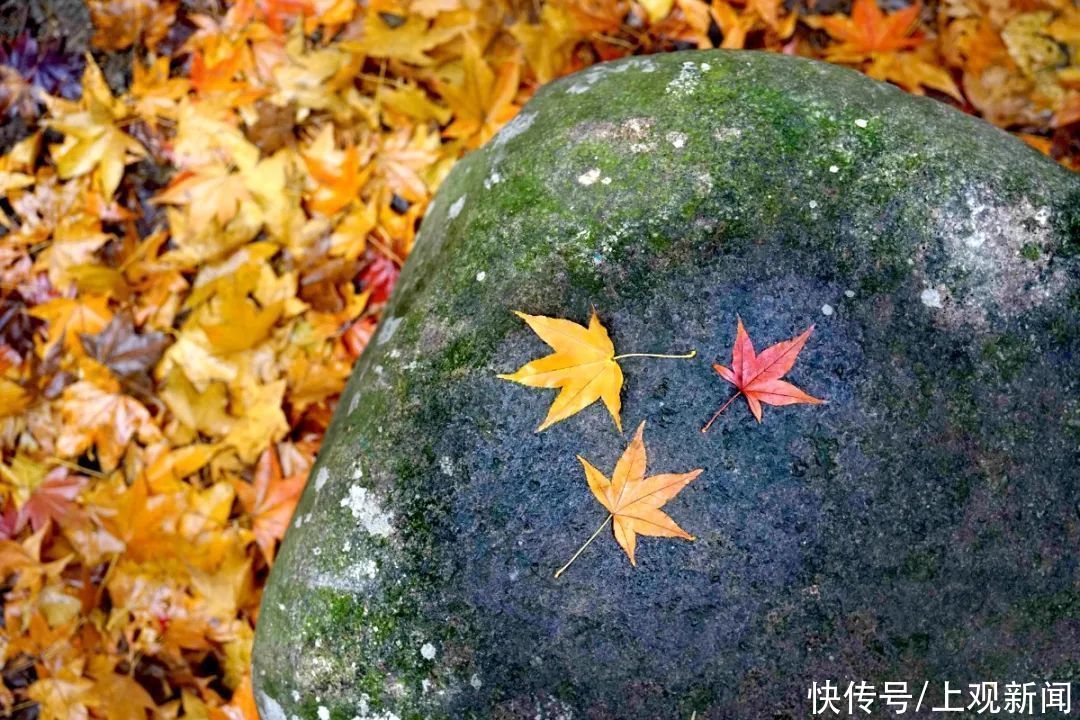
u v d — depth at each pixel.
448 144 0.93
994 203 0.65
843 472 0.62
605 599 0.62
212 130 0.94
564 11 0.93
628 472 0.62
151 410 0.93
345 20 0.94
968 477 0.63
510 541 0.63
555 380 0.64
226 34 0.95
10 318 0.94
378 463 0.66
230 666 0.90
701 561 0.62
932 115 0.69
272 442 0.90
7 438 0.93
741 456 0.62
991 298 0.64
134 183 0.96
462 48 0.94
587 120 0.70
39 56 0.96
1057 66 0.91
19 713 0.92
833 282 0.64
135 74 0.95
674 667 0.62
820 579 0.62
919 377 0.63
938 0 0.93
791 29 0.93
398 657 0.64
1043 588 0.63
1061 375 0.64
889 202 0.65
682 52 0.75
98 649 0.91
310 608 0.66
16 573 0.92
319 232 0.93
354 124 0.95
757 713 0.62
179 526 0.89
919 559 0.62
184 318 0.94
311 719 0.66
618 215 0.66
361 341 0.92
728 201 0.66
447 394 0.66
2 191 0.95
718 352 0.64
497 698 0.63
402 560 0.64
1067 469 0.64
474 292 0.68
